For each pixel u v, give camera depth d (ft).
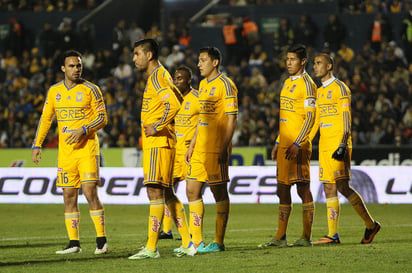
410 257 55.11
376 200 132.36
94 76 201.26
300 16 196.24
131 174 138.92
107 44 216.13
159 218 56.44
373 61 180.55
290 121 65.36
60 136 63.62
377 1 196.95
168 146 56.24
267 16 199.31
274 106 168.14
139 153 150.10
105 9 216.54
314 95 64.23
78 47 208.03
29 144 176.86
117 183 139.23
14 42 215.72
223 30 198.49
